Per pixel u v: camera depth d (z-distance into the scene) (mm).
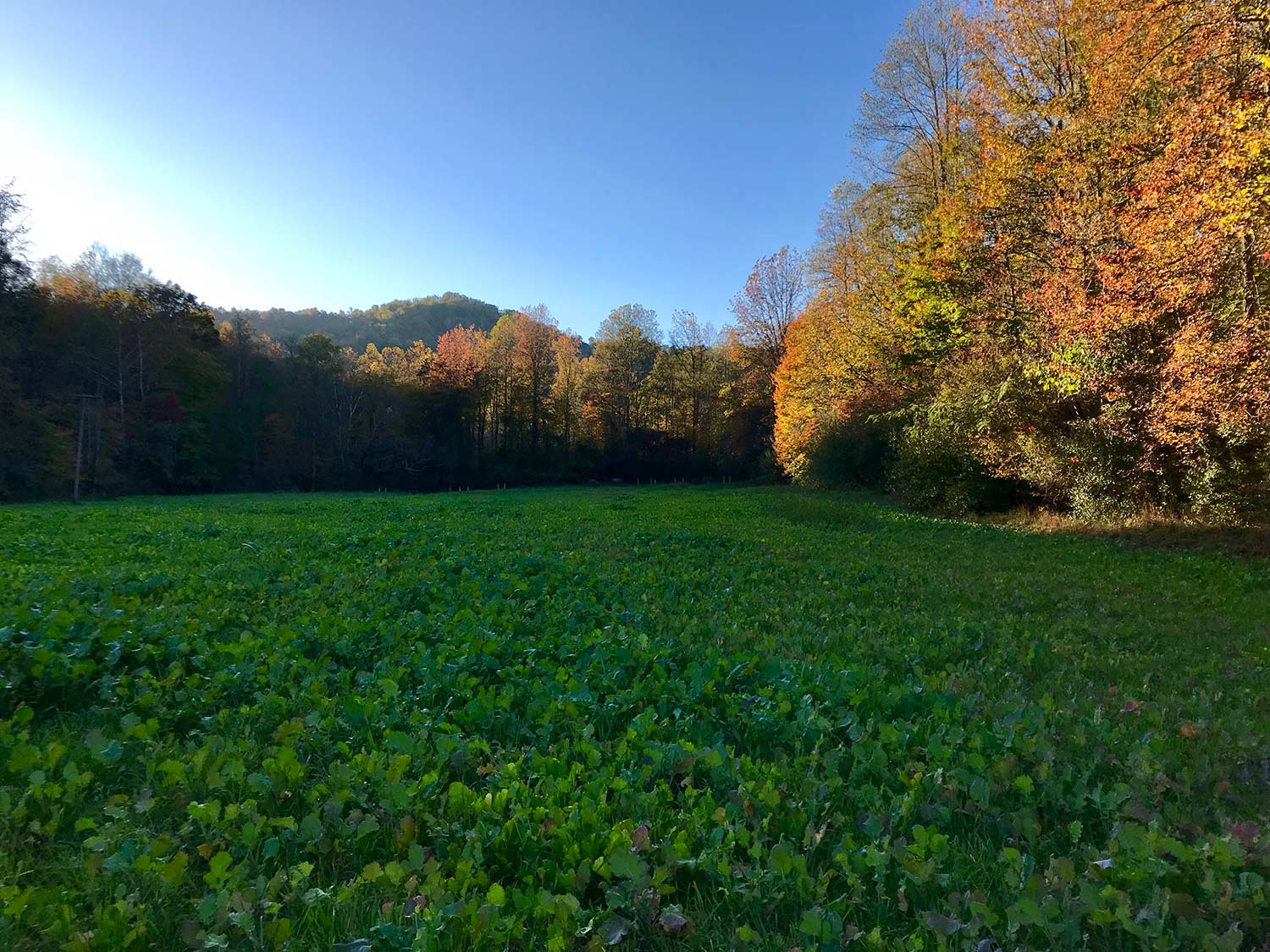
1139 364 16141
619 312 70188
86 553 11469
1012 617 8031
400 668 5059
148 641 5449
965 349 24156
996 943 2367
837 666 5398
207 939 2250
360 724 4039
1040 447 19703
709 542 14352
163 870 2535
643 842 2795
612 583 9500
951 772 3469
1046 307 18609
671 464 66625
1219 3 12984
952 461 23906
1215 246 12930
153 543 12992
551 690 4676
